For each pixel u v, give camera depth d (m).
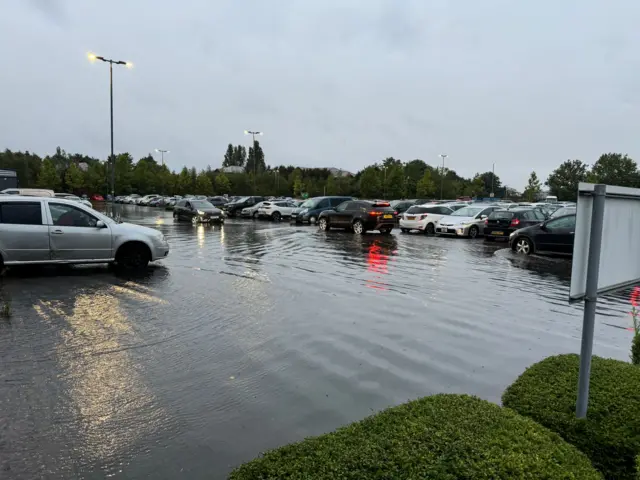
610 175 63.22
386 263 12.02
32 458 3.07
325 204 27.55
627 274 2.96
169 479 2.88
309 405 3.90
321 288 8.56
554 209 19.91
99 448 3.21
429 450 2.12
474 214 20.95
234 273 9.93
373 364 4.86
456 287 9.02
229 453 3.17
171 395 4.03
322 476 1.96
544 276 10.46
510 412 2.56
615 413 2.64
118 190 77.12
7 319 6.15
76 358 4.80
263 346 5.31
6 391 4.03
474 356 5.16
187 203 28.92
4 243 9.06
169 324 6.04
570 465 2.06
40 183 70.12
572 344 5.64
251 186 74.81
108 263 11.02
